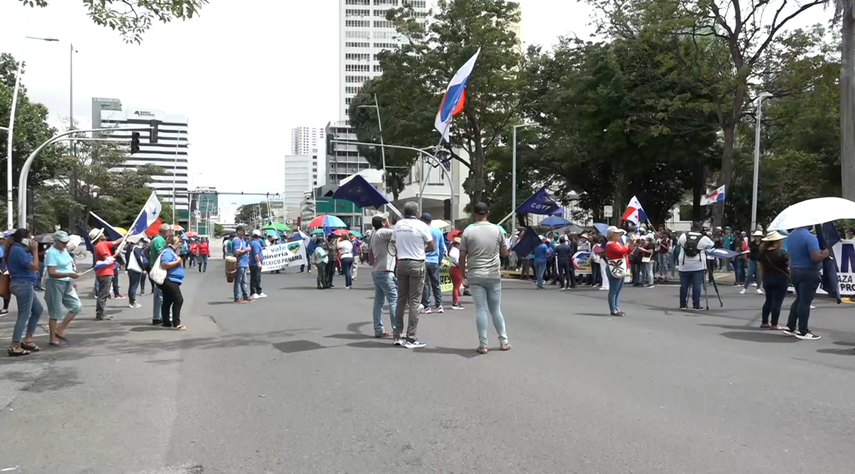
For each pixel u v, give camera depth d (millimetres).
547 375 6926
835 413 5578
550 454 4617
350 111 60156
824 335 9656
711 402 5902
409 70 33875
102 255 12305
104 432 5242
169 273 10719
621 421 5352
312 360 7816
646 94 28938
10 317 12625
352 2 140250
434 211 70000
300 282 22375
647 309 13188
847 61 16844
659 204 40781
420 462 4496
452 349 8422
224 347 8867
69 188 44156
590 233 21938
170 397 6289
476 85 31969
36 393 6469
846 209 9445
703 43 27797
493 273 8125
